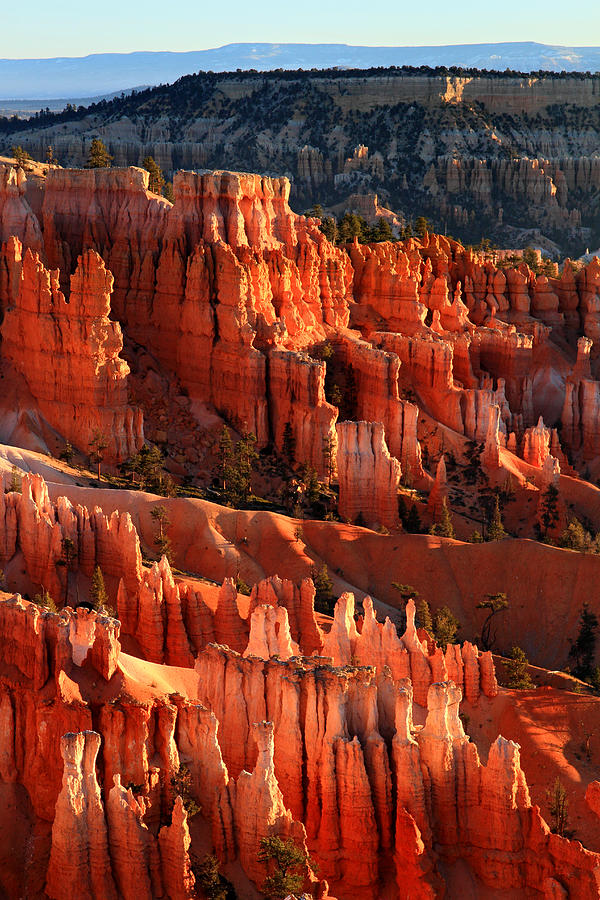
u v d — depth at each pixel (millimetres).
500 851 159625
